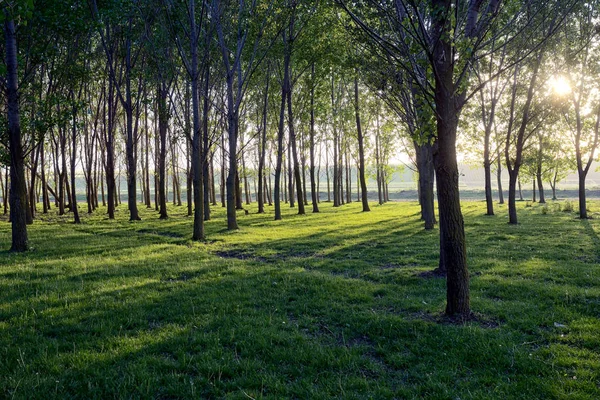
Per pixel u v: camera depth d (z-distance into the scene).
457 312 7.70
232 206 26.25
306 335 6.98
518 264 12.73
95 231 25.84
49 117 17.89
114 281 10.98
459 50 7.28
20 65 17.77
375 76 14.42
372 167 60.88
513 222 25.27
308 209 49.47
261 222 31.48
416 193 117.50
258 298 9.25
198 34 22.45
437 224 26.52
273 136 52.00
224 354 6.08
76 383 5.16
